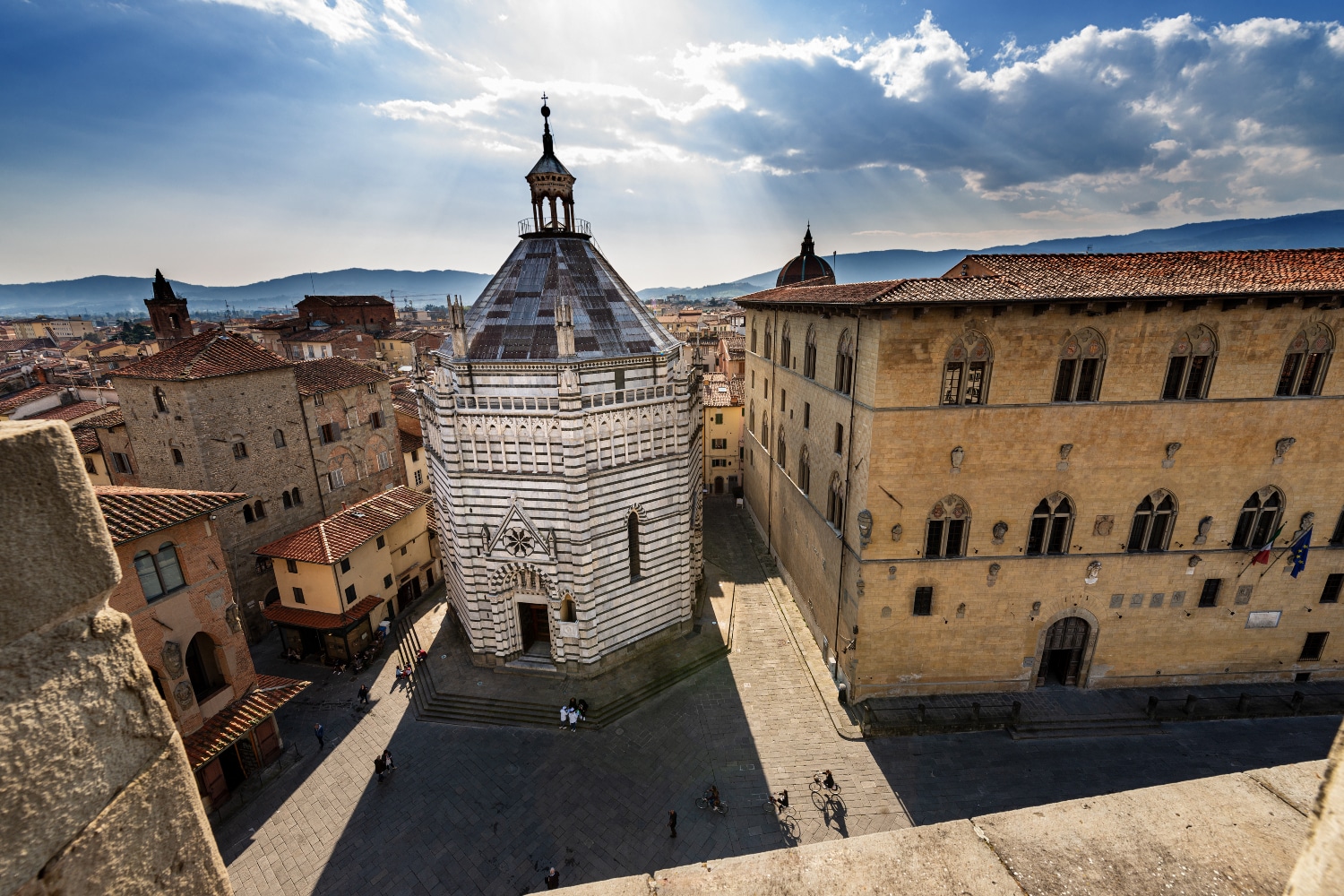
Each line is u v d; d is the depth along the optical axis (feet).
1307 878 13.48
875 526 120.88
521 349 135.54
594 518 137.49
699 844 104.12
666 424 146.00
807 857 21.24
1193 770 115.24
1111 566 124.36
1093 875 19.71
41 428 13.91
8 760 13.62
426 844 105.50
